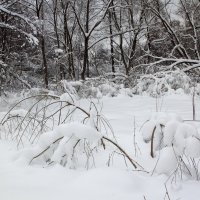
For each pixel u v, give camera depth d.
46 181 3.45
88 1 18.11
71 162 3.72
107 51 24.66
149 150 4.12
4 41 16.12
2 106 8.22
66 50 19.30
